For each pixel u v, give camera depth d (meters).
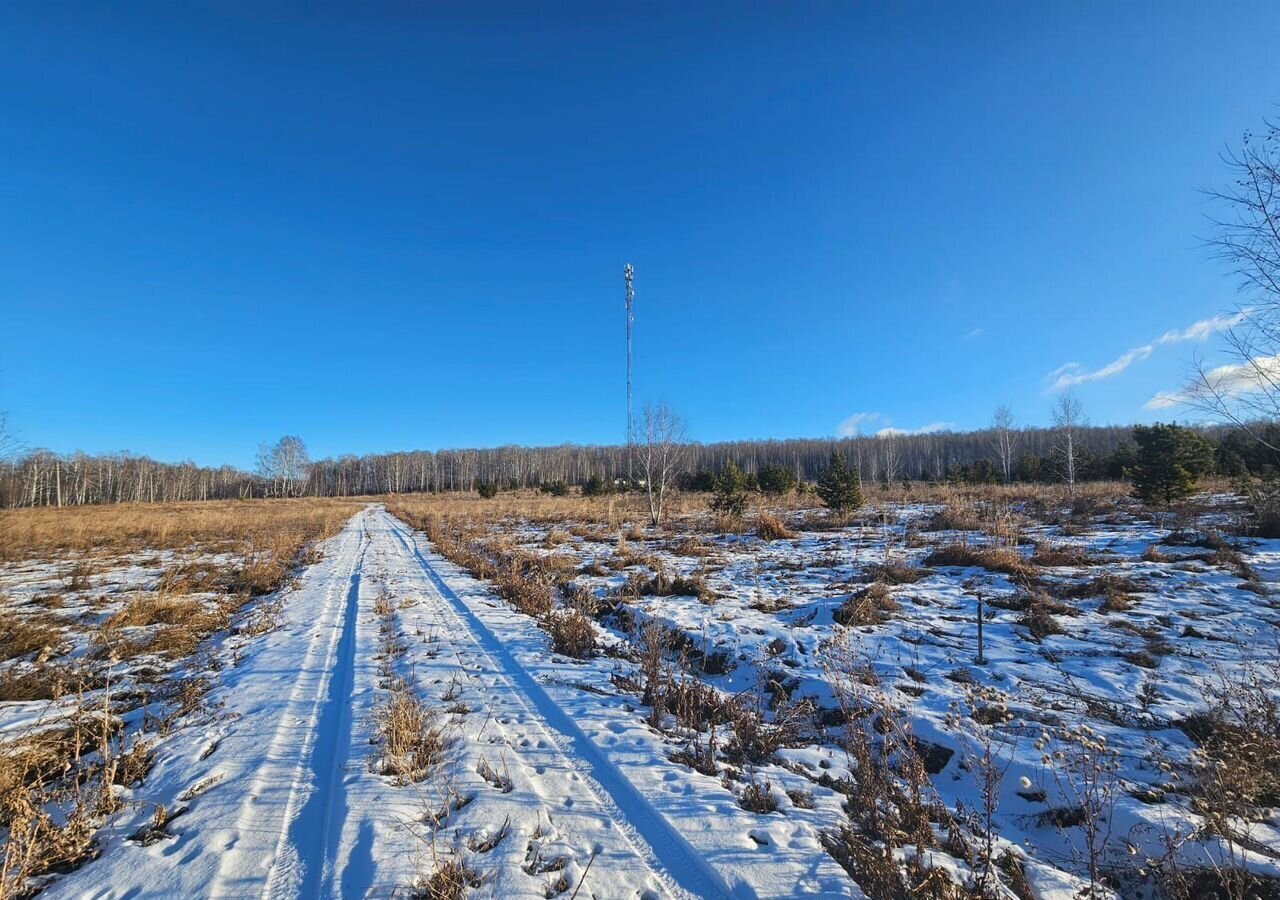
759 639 6.70
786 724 4.59
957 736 4.27
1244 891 2.67
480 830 3.08
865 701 4.52
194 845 3.05
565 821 3.19
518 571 11.30
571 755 4.01
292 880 2.79
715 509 20.23
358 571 13.17
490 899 2.56
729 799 3.40
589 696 5.12
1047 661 5.57
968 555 9.91
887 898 2.52
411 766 3.77
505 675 5.70
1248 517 10.94
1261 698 4.02
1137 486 16.28
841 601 7.93
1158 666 5.31
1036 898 2.70
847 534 14.86
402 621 7.90
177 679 5.92
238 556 15.99
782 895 2.58
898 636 6.49
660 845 2.99
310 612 8.90
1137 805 3.30
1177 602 7.08
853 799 3.38
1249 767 3.17
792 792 3.56
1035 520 14.89
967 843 2.95
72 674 5.89
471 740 4.19
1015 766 3.85
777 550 12.98
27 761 3.76
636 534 16.58
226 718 4.77
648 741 4.16
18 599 10.20
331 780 3.73
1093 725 4.32
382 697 5.05
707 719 4.75
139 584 11.77
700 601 8.66
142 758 4.02
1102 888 2.74
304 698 5.21
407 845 2.93
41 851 2.87
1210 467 17.95
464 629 7.54
